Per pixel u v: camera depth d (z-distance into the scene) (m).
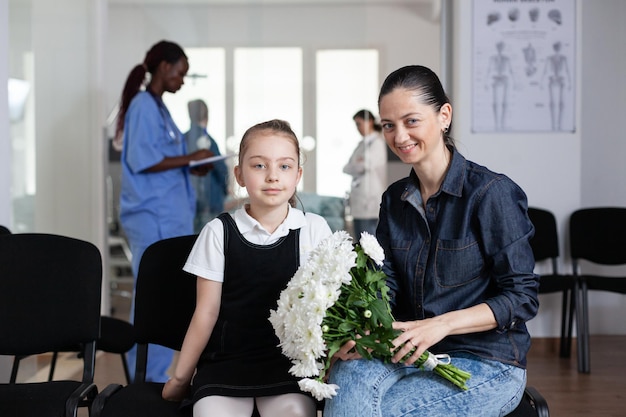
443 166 1.90
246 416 1.84
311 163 4.51
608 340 4.83
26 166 4.39
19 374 3.80
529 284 1.79
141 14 4.55
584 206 5.18
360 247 1.79
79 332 2.29
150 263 2.25
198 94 4.52
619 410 3.35
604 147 5.17
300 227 2.03
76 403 2.01
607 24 5.12
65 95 4.49
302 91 4.52
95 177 4.54
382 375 1.73
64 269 2.31
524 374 1.85
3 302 2.31
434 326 1.71
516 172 4.66
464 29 4.58
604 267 4.96
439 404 1.75
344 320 1.70
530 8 4.59
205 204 4.41
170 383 1.97
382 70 4.52
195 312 1.98
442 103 1.86
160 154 3.82
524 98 4.63
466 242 1.85
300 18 4.52
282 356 1.95
